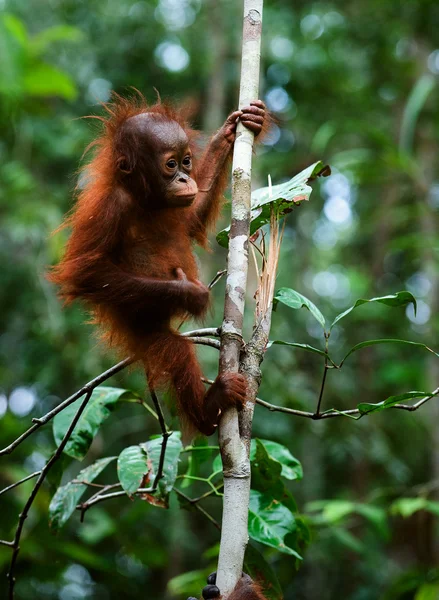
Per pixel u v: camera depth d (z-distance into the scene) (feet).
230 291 12.62
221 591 11.27
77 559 30.71
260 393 35.24
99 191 16.07
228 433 12.05
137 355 15.93
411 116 33.17
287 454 16.74
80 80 40.14
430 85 33.06
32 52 29.76
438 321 39.96
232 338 12.47
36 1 41.29
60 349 37.04
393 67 44.98
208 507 39.37
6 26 28.96
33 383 39.01
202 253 36.76
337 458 38.68
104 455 37.68
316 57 42.98
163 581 41.01
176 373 15.20
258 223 14.61
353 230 48.93
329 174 14.65
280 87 43.73
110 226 15.55
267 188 14.33
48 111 33.73
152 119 16.20
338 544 37.58
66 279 15.47
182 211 17.16
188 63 41.04
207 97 40.86
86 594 41.19
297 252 47.06
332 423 39.14
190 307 15.12
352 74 45.42
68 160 40.40
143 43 40.88
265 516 15.62
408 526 44.91
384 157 35.09
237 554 11.43
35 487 14.51
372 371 45.24
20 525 14.65
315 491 40.01
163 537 38.17
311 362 42.52
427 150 44.27
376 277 46.93
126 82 40.45
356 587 40.40
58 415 16.11
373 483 43.47
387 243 47.24
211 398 14.37
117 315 16.16
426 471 44.27
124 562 41.81
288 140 46.01
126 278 15.21
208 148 17.34
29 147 38.14
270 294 12.99
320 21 44.86
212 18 41.34
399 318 46.29
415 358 44.98
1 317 39.60
